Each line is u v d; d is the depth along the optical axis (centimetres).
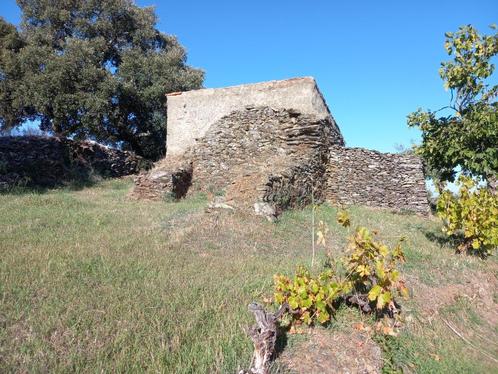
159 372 302
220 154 1337
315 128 1222
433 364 407
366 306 454
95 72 1781
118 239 678
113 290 443
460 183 781
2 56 1812
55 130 1900
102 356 318
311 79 1329
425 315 504
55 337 342
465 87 858
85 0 2030
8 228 716
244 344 361
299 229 877
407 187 1310
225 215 865
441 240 905
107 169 1709
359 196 1308
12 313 373
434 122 906
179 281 491
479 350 475
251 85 1423
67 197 1145
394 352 406
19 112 1927
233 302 447
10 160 1388
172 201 1212
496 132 791
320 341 397
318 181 1241
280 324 405
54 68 1727
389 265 464
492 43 827
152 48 2209
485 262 762
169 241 691
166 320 388
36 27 2020
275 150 1257
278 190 986
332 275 457
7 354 310
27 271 482
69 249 586
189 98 1516
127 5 2073
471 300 597
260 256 659
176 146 1515
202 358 330
